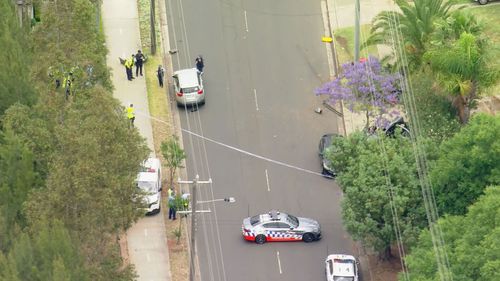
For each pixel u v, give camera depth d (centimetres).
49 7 13362
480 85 14288
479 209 11731
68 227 12162
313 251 14200
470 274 11488
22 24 14812
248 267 14038
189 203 14712
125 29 17125
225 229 14500
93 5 14725
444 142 13138
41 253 11788
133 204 12600
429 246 12050
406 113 14638
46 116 13050
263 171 15225
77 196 12031
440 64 14200
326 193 14925
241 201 14850
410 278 11975
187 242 14338
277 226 14238
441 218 12269
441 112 14275
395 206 13212
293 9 17350
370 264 13962
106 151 12294
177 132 15712
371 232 13425
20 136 12812
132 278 12575
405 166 13362
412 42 14775
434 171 12938
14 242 12000
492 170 12669
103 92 12412
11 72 13450
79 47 13362
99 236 12219
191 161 15362
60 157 12144
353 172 13562
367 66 15000
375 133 14475
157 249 14225
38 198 12238
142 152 12744
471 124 12825
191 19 17275
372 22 15700
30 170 12694
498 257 11200
